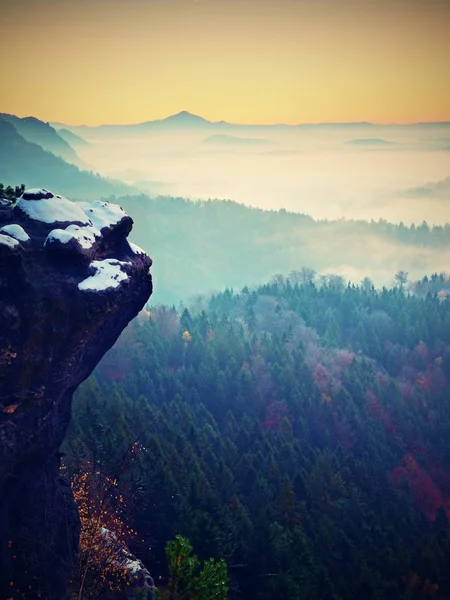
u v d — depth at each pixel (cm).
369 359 14250
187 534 4453
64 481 3247
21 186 3031
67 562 2886
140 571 3381
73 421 5959
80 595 2689
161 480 5069
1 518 2586
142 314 13950
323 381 11800
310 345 13925
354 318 16850
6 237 2359
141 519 4672
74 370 2800
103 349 3073
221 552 4356
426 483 9812
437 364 14700
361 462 8744
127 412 7156
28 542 2700
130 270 2877
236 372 11125
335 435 10125
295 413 10350
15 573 2641
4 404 2397
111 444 5291
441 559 6506
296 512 6219
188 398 9925
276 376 11269
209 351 11781
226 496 6034
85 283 2547
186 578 2425
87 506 3491
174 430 7369
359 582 5203
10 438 2447
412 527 7475
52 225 2664
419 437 11100
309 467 7969
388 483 9012
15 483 2659
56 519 2920
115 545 3403
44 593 2683
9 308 2331
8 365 2348
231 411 9756
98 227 2867
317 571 5003
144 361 10825
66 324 2502
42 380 2541
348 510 7056
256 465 7425
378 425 10688
